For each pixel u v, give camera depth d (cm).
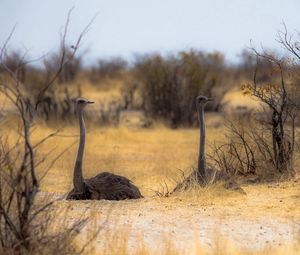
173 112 9994
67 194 4309
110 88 18112
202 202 4156
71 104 10194
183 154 6906
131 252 3086
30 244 2855
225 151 5522
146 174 5612
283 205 4078
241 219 3728
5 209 2931
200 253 3033
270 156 5109
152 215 3775
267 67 7150
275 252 3075
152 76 10231
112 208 3816
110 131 8425
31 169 2828
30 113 2894
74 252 2911
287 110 5181
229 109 10862
